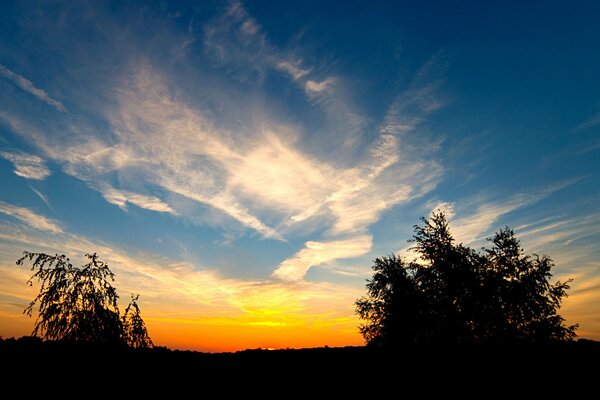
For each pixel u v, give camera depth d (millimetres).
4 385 10445
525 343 24312
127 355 11969
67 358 11320
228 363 27422
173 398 13898
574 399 18250
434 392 20422
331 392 21312
